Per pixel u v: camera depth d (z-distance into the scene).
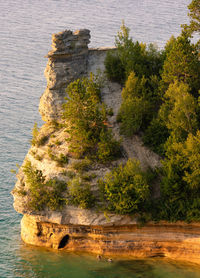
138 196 52.28
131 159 57.38
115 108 64.50
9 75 139.12
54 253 57.38
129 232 54.72
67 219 55.53
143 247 54.84
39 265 55.03
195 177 51.09
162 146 57.59
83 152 57.78
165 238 53.88
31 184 56.31
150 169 56.81
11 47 172.12
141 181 52.19
